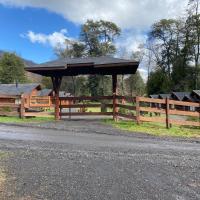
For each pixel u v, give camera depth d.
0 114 21.53
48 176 7.90
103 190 6.95
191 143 13.16
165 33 73.31
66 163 9.21
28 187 7.04
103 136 14.17
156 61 75.38
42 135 14.04
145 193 6.80
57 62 20.61
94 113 20.58
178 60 70.31
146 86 78.62
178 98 56.69
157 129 16.69
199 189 7.11
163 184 7.43
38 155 10.12
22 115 20.61
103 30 69.44
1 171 8.20
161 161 9.70
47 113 21.47
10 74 82.88
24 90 52.44
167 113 17.42
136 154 10.65
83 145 12.02
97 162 9.39
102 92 68.19
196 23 65.31
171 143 13.01
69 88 75.69
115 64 19.05
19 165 8.86
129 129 16.34
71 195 6.61
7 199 6.29
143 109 18.00
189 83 67.62
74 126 17.05
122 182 7.53
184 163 9.51
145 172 8.41
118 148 11.62
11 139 12.91
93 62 19.45
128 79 79.88
